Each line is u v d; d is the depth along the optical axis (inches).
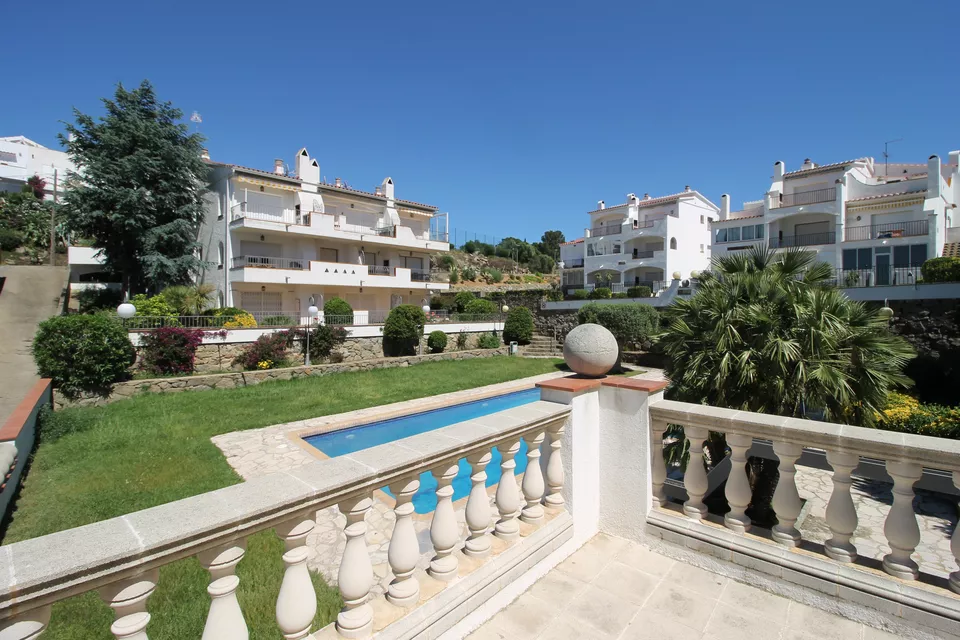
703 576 123.1
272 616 142.7
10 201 1354.6
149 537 55.2
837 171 1192.2
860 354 230.4
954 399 472.7
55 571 48.1
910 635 96.9
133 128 879.7
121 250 918.4
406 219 1358.3
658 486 142.3
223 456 357.1
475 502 109.0
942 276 621.6
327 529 233.5
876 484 300.2
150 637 133.4
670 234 1434.5
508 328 1141.1
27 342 638.5
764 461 251.6
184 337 630.5
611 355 145.6
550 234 3435.0
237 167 957.2
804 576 110.8
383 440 472.1
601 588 117.9
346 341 859.4
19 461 291.0
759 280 258.4
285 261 1024.2
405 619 86.4
